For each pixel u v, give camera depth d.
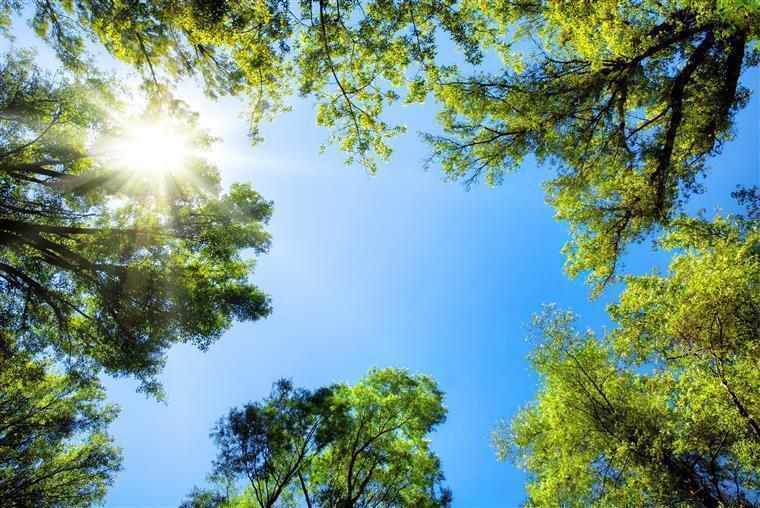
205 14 8.77
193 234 13.72
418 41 9.60
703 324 8.68
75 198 13.63
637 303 11.48
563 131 13.06
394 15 9.16
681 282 10.17
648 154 13.51
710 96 12.52
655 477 10.41
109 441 17.03
